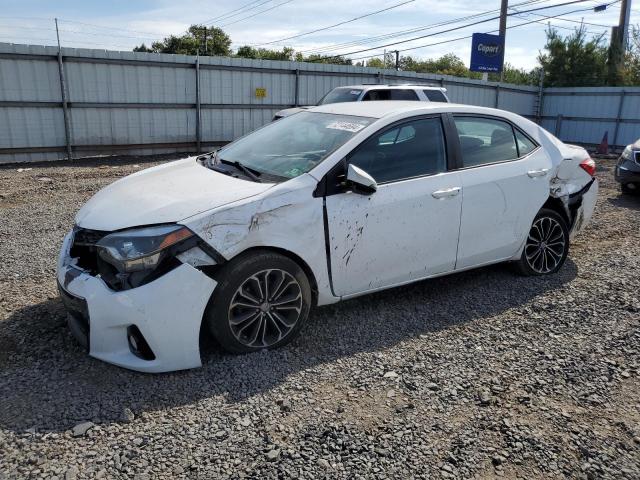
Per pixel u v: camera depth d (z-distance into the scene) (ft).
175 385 10.80
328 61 163.73
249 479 8.34
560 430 9.81
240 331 11.77
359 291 13.48
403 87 42.52
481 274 17.53
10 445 8.91
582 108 76.43
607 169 49.11
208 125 52.85
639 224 25.54
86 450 8.87
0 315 13.56
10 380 10.78
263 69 54.60
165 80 49.26
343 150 12.92
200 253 10.95
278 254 11.93
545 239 17.29
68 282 11.27
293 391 10.75
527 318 14.42
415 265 14.17
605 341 13.23
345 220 12.64
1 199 28.09
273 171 13.08
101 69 45.73
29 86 42.65
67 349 12.01
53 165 42.24
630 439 9.63
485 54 77.77
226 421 9.74
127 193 12.56
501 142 16.08
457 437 9.52
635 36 101.96
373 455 8.98
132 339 10.87
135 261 10.61
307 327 13.50
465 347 12.78
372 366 11.80
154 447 9.00
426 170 14.20
